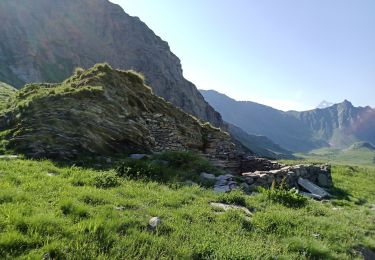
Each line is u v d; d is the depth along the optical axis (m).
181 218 11.16
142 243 8.70
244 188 18.48
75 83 24.52
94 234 8.52
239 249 9.38
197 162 21.00
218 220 11.85
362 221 16.58
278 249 10.35
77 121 20.59
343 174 39.44
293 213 14.44
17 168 14.17
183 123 31.06
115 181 14.38
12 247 7.49
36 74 175.38
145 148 23.98
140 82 30.03
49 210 9.58
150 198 12.77
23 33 189.25
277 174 22.22
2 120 20.91
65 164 17.05
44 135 18.88
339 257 11.16
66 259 7.51
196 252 8.94
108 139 21.45
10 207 9.05
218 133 33.75
